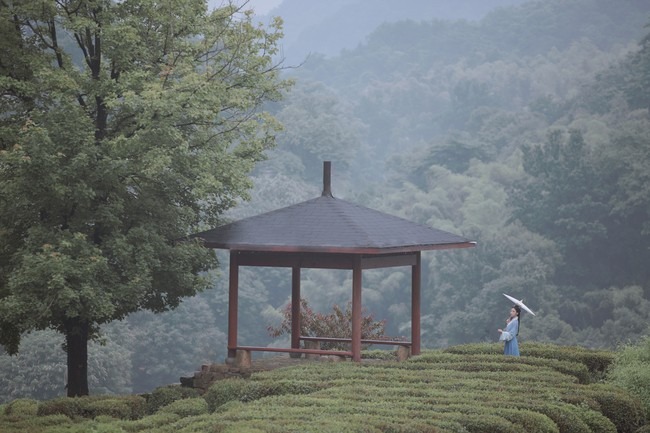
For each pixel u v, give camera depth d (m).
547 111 157.88
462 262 93.19
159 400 20.61
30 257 21.00
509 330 23.09
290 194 115.56
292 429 12.60
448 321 88.31
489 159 141.25
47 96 25.19
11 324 23.30
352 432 12.49
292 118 148.00
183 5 24.61
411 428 12.92
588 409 16.09
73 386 24.95
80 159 21.91
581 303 89.81
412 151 165.50
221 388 18.14
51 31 25.39
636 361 20.48
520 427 13.92
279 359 25.19
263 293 100.44
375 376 18.59
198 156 24.42
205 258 24.16
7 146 23.64
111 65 25.58
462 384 17.62
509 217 103.75
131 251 22.75
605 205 95.00
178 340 86.06
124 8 24.95
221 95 24.23
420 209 115.25
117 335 72.88
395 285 101.50
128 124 25.25
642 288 92.50
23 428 16.09
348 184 144.25
